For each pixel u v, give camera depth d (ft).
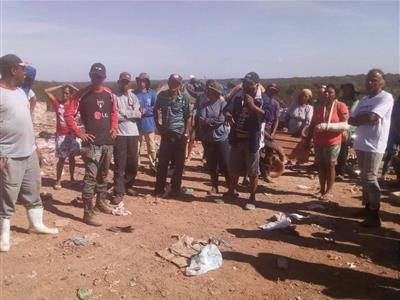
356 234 22.17
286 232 21.83
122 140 24.82
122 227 21.66
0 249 18.07
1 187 17.84
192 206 25.98
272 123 32.96
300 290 16.25
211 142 27.96
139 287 16.03
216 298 15.55
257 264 18.21
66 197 26.40
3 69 17.24
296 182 33.40
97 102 21.67
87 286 15.96
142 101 33.50
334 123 26.43
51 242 19.40
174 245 19.27
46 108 72.08
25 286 15.72
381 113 21.84
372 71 22.16
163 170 27.45
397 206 27.25
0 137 17.37
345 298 15.74
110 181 30.81
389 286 16.71
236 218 24.08
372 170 22.67
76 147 28.12
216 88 27.40
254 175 26.03
